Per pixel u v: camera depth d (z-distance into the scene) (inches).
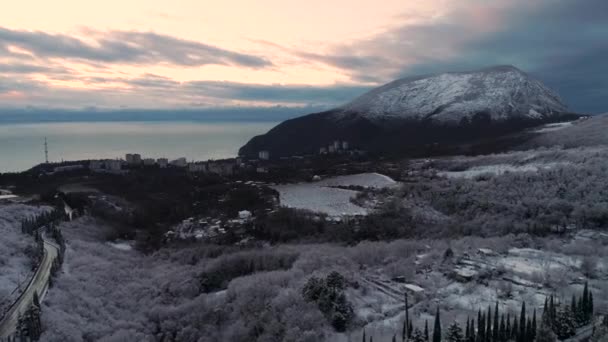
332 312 4719.5
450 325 4119.1
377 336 4379.9
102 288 5570.9
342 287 5177.2
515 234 7795.3
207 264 6845.5
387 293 5433.1
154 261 7372.1
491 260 6304.1
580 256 6422.2
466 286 5497.1
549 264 6072.8
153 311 5369.1
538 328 4101.9
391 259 6545.3
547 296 4894.2
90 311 4849.9
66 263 6023.6
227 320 5132.9
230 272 6663.4
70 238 7263.8
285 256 6884.8
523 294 5167.3
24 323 3949.3
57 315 4419.3
